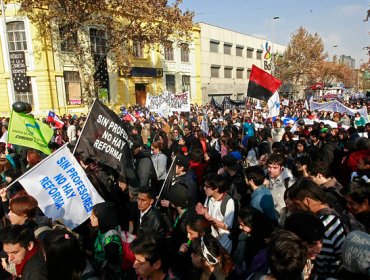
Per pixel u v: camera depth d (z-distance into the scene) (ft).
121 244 10.50
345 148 20.43
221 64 141.79
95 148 14.11
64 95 74.59
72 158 13.57
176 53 107.96
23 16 68.28
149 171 18.86
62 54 73.10
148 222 12.68
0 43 69.41
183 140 27.89
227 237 12.16
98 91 73.51
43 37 69.15
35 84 71.15
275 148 21.91
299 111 68.90
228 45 148.36
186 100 47.91
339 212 9.77
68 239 8.04
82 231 13.60
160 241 8.35
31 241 8.83
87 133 13.99
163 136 29.40
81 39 67.10
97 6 59.82
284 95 174.09
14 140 17.48
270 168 14.48
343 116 43.60
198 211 11.71
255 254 9.18
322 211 9.04
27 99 71.67
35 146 18.31
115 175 17.56
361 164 14.56
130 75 89.20
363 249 5.91
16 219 10.61
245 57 163.94
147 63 96.53
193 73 118.62
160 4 63.77
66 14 58.23
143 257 8.07
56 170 13.14
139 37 65.67
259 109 64.85
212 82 135.54
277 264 6.14
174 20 66.28
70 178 13.35
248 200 16.28
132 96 90.74
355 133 24.91
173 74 107.45
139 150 20.10
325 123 38.06
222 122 45.60
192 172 17.10
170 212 14.78
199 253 9.08
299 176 15.69
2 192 13.01
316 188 9.25
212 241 8.98
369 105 71.92
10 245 8.56
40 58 69.92
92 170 16.29
